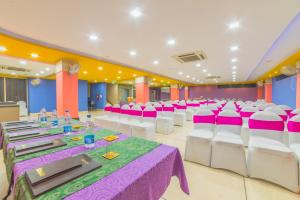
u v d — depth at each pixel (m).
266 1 2.20
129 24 2.91
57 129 2.12
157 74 9.65
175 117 5.99
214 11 2.47
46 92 10.25
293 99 6.88
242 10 2.44
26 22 2.81
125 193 0.85
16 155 1.22
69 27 3.03
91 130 2.09
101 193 0.80
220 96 17.25
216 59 5.81
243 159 2.28
